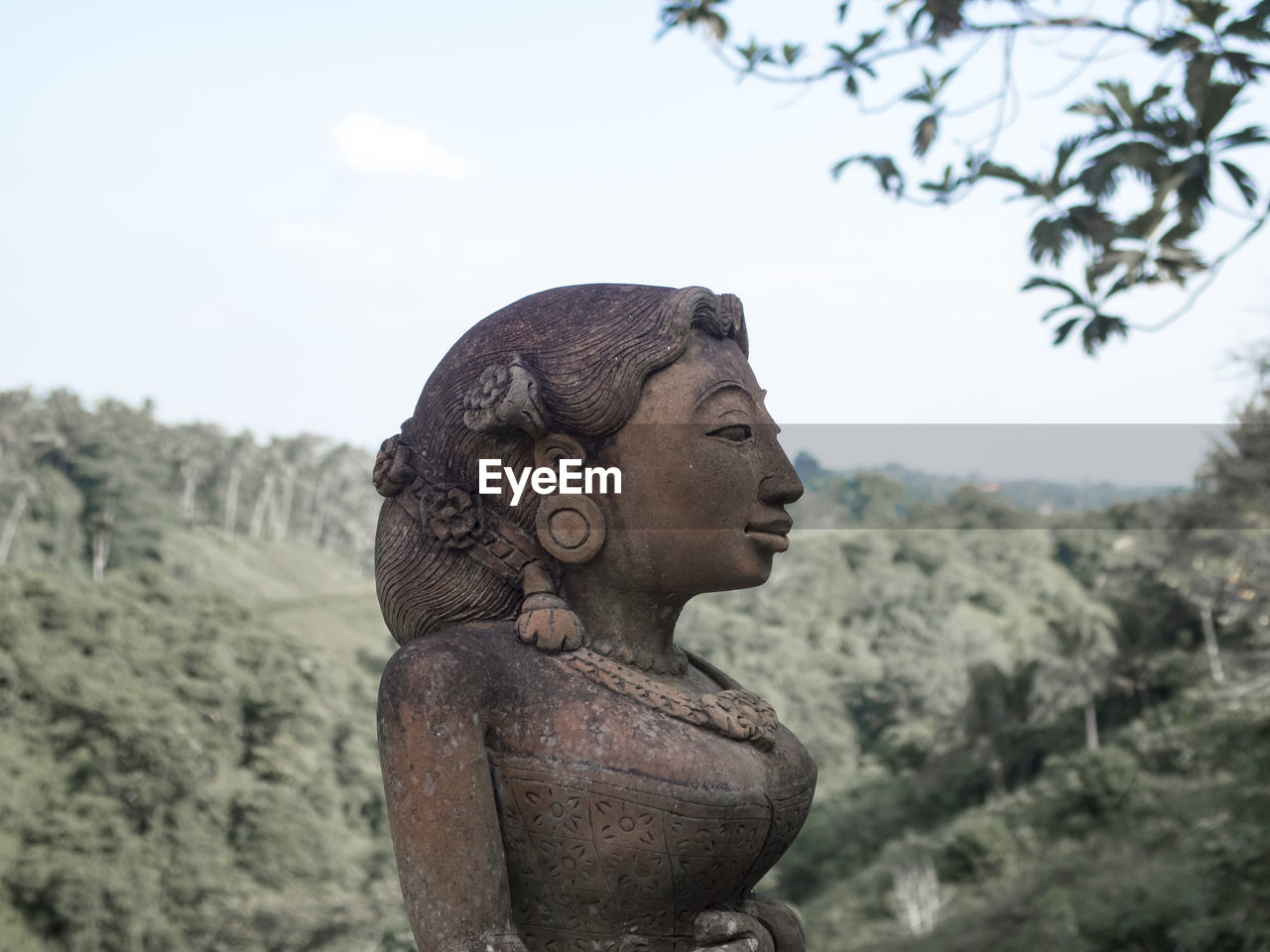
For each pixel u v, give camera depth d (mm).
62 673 26562
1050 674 30312
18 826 24000
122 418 50375
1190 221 3189
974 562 46531
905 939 21156
